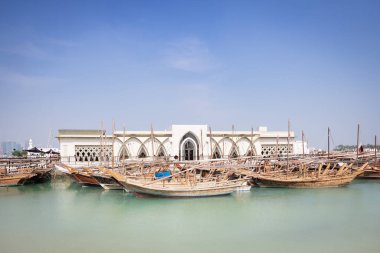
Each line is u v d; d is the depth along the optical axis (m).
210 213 33.69
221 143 69.31
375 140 60.22
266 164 56.16
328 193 45.38
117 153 64.19
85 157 63.56
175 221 30.64
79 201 40.88
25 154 104.62
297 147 78.50
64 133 62.88
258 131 74.12
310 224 29.38
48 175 61.91
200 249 23.31
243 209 35.44
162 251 22.98
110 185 49.22
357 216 32.12
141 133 65.50
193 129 66.50
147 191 40.31
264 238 25.56
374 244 24.17
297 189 48.75
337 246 23.75
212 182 43.81
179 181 45.03
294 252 22.69
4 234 27.02
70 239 25.62
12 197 44.38
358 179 60.56
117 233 27.06
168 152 66.25
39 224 29.98
